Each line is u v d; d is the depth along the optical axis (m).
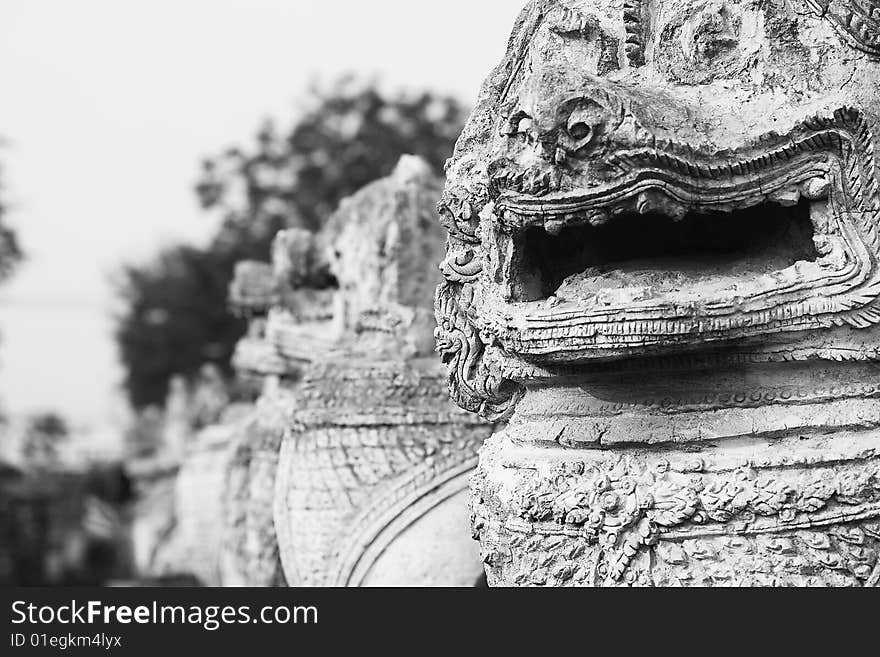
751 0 3.00
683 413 2.99
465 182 3.37
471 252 3.41
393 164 19.92
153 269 27.12
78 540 17.81
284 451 4.73
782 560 2.87
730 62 3.00
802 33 2.96
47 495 18.16
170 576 9.73
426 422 4.55
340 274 5.24
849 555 2.85
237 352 7.21
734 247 3.11
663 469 2.97
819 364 2.91
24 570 17.39
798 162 2.85
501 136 2.96
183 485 9.13
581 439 3.08
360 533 4.42
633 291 2.86
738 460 2.91
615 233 3.19
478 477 3.37
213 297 25.45
